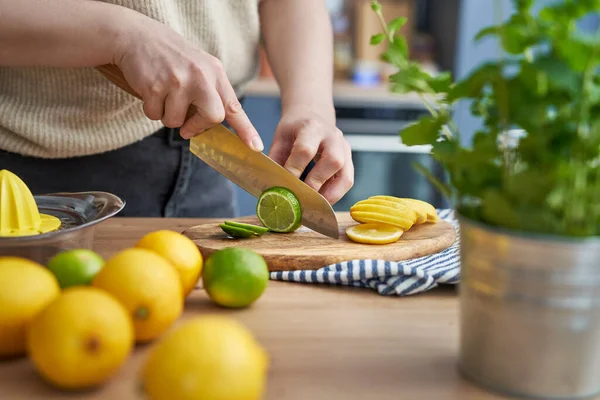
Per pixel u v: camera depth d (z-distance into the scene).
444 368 0.59
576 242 0.49
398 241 0.95
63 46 0.90
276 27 1.22
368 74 2.54
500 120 0.52
